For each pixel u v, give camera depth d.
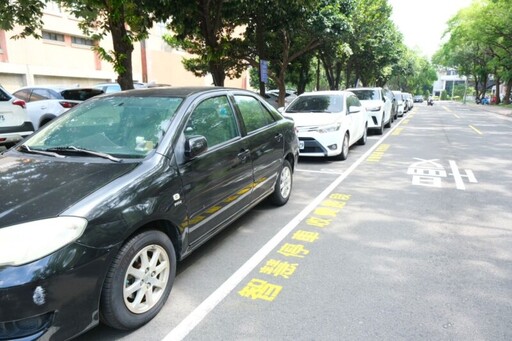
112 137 3.46
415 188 6.59
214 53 9.96
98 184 2.72
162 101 3.74
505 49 38.31
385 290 3.38
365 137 11.73
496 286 3.42
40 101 10.54
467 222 4.98
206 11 9.50
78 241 2.38
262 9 10.87
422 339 2.73
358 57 27.98
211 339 2.77
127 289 2.74
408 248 4.23
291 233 4.67
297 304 3.18
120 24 7.93
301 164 8.68
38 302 2.21
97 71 26.41
